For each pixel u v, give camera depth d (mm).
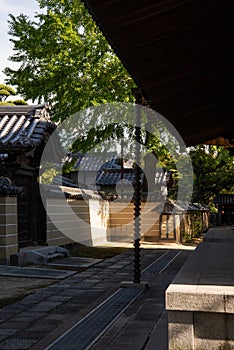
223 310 2689
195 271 3635
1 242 10172
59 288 7867
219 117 7223
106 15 2982
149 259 12453
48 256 11375
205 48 4094
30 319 5660
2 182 10250
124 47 3639
